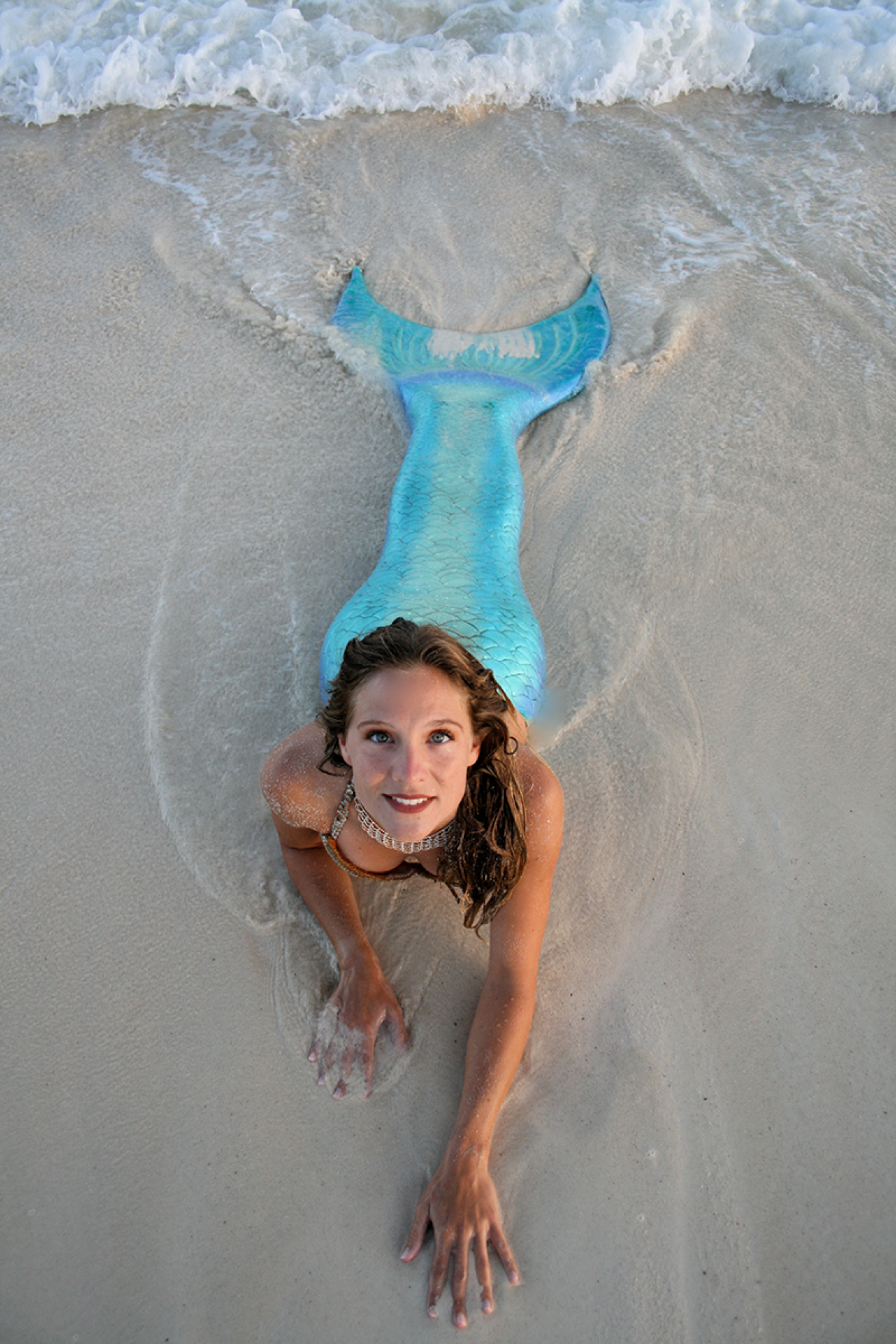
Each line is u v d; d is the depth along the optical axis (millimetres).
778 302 4473
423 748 1919
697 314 4395
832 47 5410
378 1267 2219
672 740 3129
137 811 2953
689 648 3352
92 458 3848
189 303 4402
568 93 5402
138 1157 2373
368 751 1949
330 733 2154
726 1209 2299
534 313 4434
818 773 3059
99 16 5434
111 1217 2287
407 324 4309
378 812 2010
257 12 5457
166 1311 2176
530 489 3787
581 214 4871
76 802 2973
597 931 2748
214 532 3621
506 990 2410
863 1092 2473
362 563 3539
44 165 5047
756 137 5281
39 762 3053
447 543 3102
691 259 4664
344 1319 2154
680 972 2670
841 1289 2207
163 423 3967
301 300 4410
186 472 3805
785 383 4145
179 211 4824
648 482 3809
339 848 2549
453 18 5488
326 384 4094
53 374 4133
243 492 3744
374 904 2787
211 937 2721
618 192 4984
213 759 3059
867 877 2842
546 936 2738
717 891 2816
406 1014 2590
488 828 2234
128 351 4219
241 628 3365
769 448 3918
